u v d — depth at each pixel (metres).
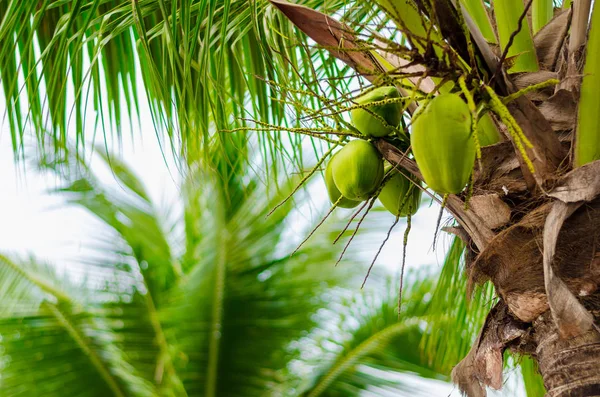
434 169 3.68
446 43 3.74
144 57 5.48
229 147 7.65
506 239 4.04
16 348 8.79
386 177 4.25
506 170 4.07
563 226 3.95
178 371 9.09
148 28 5.52
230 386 8.99
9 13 4.87
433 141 3.67
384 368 8.95
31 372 8.75
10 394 8.68
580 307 3.84
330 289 9.21
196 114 4.81
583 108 3.95
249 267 9.02
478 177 4.11
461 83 3.70
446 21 3.79
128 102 5.50
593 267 3.93
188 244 9.56
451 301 5.93
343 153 4.22
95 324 9.09
